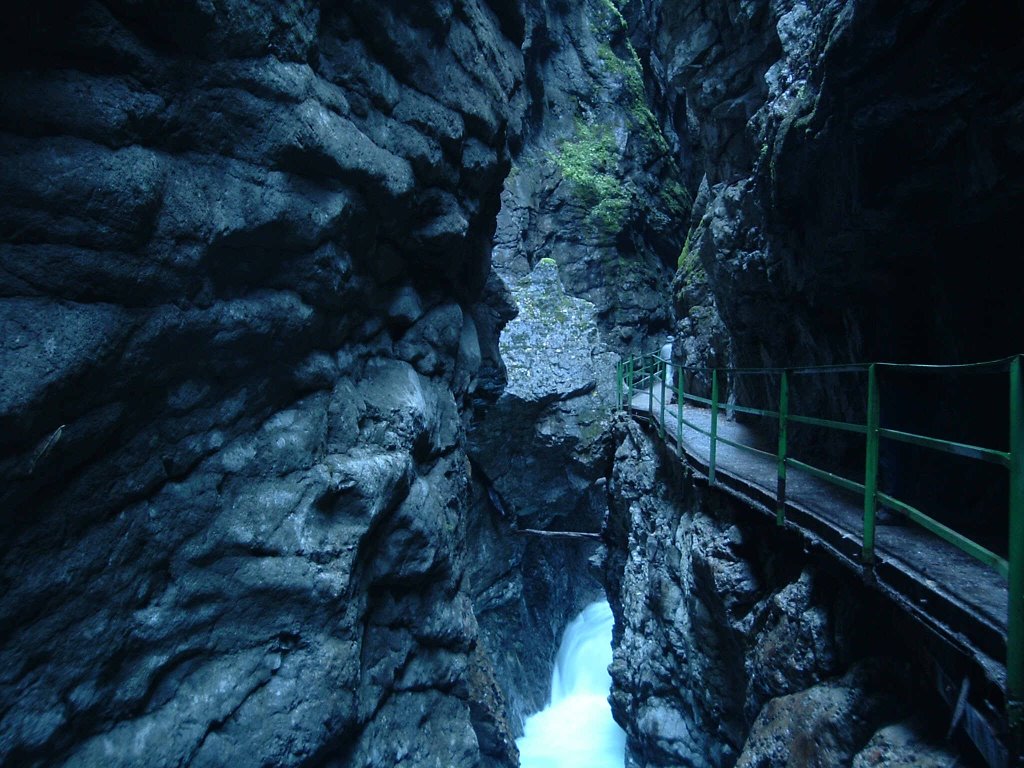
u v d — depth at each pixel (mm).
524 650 21359
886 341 6953
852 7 4730
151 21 3521
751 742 5492
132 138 3518
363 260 5727
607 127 29984
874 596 4918
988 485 5453
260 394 4645
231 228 4086
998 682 2965
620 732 19109
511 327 21625
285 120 4281
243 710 4230
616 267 28781
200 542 4168
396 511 5688
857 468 7855
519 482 21078
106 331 3404
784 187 6961
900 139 5180
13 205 3078
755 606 6941
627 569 13812
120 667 3746
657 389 22875
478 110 6656
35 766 3330
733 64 9844
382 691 5504
